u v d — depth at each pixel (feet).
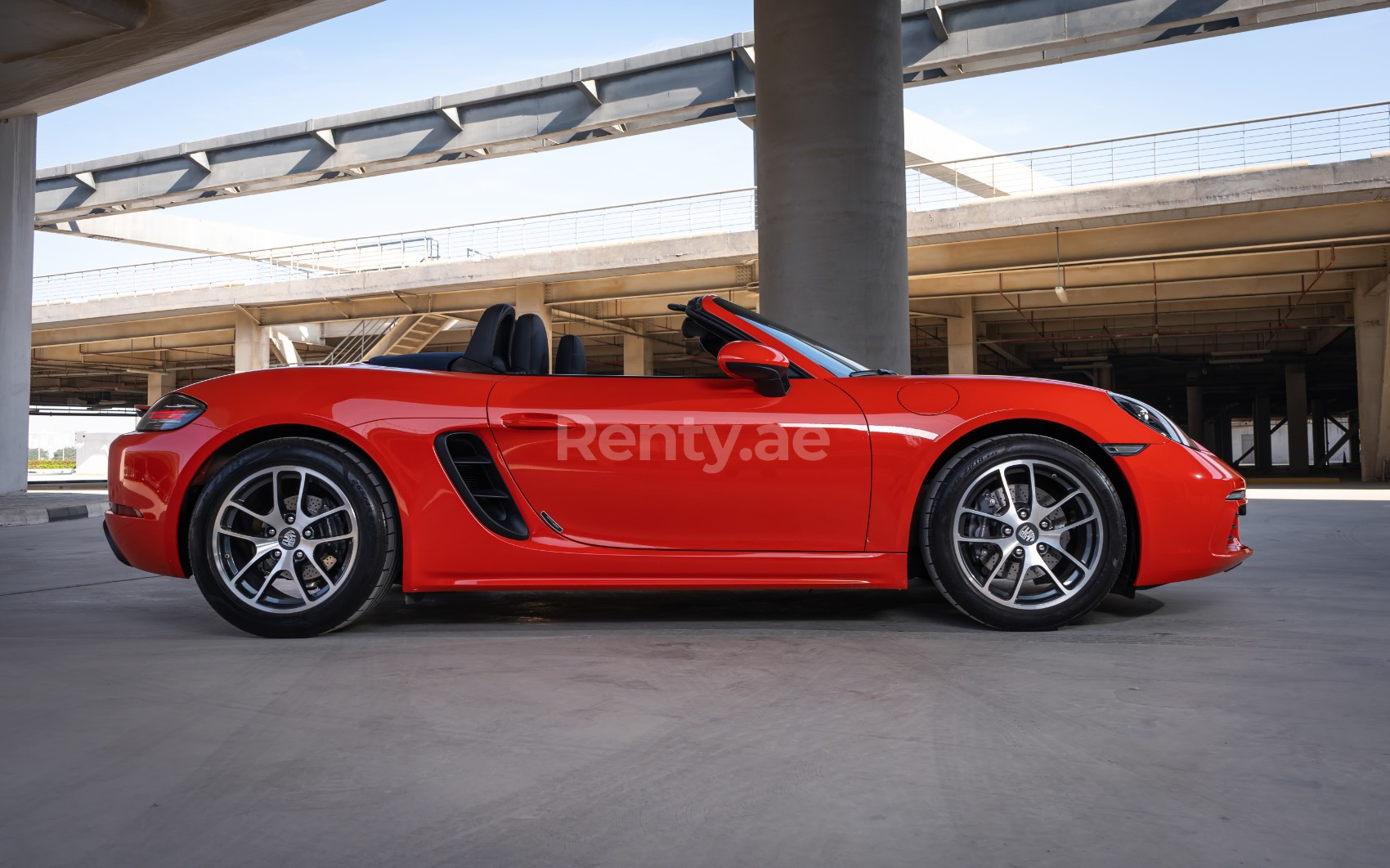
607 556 8.70
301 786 4.86
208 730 5.84
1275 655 7.70
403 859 4.00
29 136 37.96
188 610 10.61
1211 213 51.55
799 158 22.07
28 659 7.84
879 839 4.16
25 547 19.22
